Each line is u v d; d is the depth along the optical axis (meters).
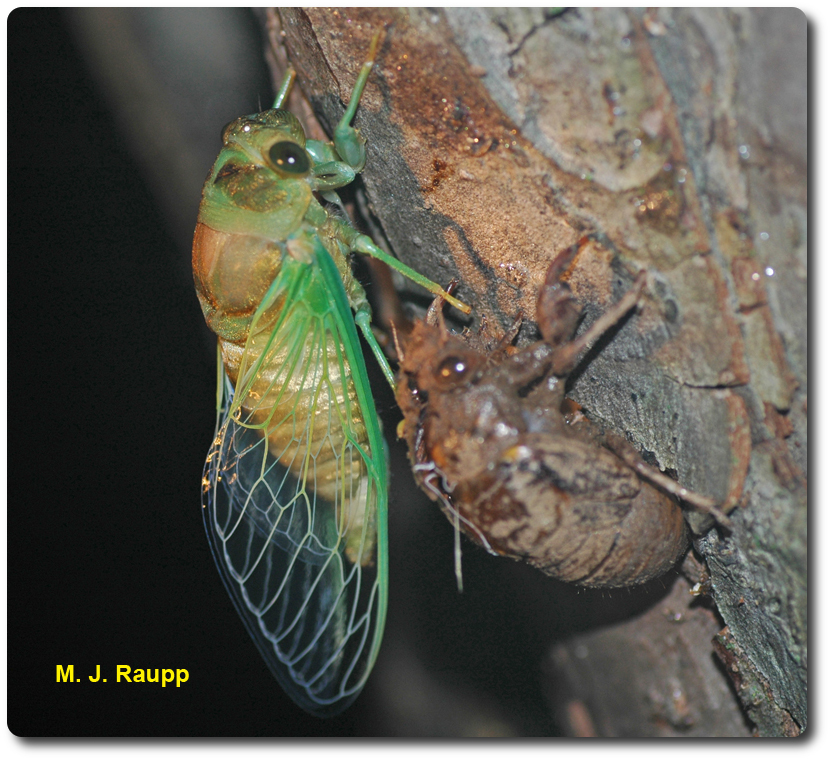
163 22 0.54
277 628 0.53
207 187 0.53
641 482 0.51
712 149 0.51
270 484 0.53
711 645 0.53
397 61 0.52
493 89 0.51
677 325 0.51
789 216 0.51
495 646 0.55
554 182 0.51
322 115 0.53
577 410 0.52
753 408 0.51
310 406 0.53
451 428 0.51
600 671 0.54
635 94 0.51
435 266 0.52
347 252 0.53
